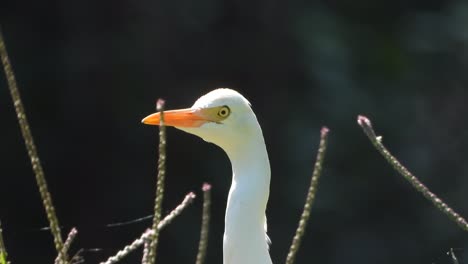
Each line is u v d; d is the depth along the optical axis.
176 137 16.17
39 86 16.27
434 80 18.55
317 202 16.41
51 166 16.20
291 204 16.36
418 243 17.00
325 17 17.81
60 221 16.16
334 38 17.59
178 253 15.55
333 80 17.28
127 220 16.19
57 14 16.55
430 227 17.12
